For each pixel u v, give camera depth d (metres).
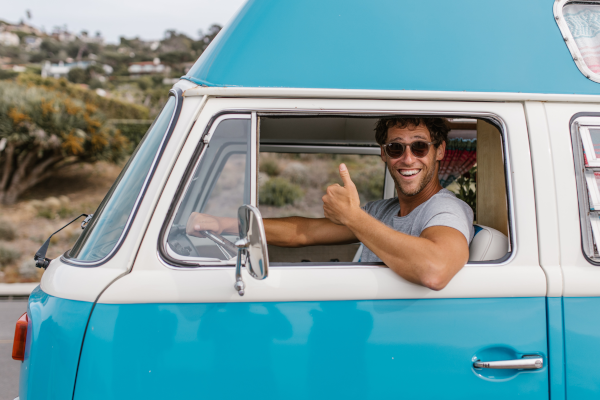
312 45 1.75
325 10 1.79
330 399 1.61
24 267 10.17
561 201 1.72
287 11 1.78
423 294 1.65
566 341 1.66
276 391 1.60
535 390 1.64
